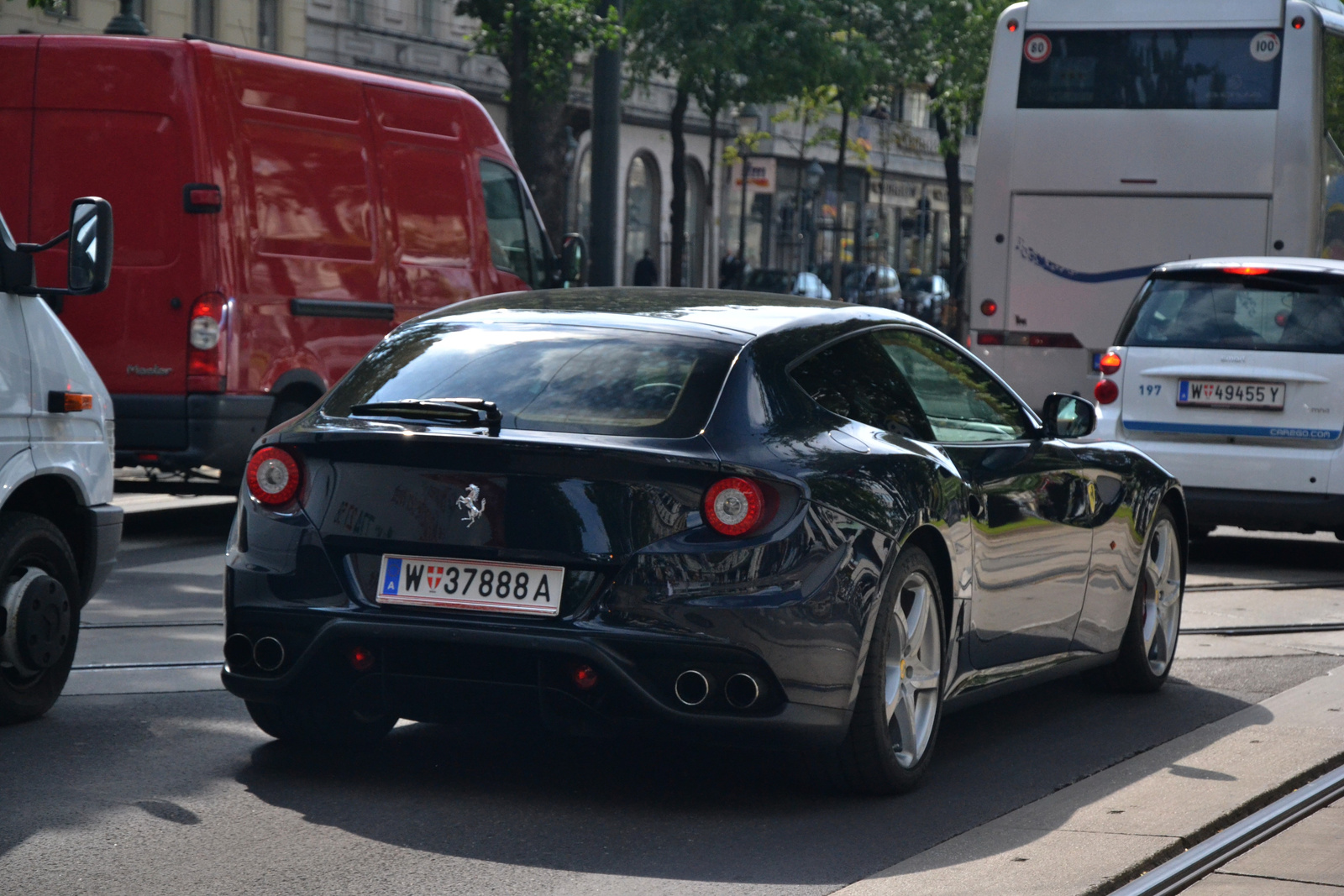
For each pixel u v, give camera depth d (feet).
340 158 49.75
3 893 17.52
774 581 20.35
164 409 46.03
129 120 46.03
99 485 26.53
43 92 46.34
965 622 23.86
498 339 22.75
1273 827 21.29
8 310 24.63
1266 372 45.96
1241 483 46.16
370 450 21.13
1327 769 24.63
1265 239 63.57
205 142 45.85
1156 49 64.59
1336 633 36.70
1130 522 28.91
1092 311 65.62
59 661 25.50
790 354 22.31
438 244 53.31
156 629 33.06
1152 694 30.04
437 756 23.73
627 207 187.21
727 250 206.59
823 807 21.74
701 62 127.44
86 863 18.58
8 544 24.52
